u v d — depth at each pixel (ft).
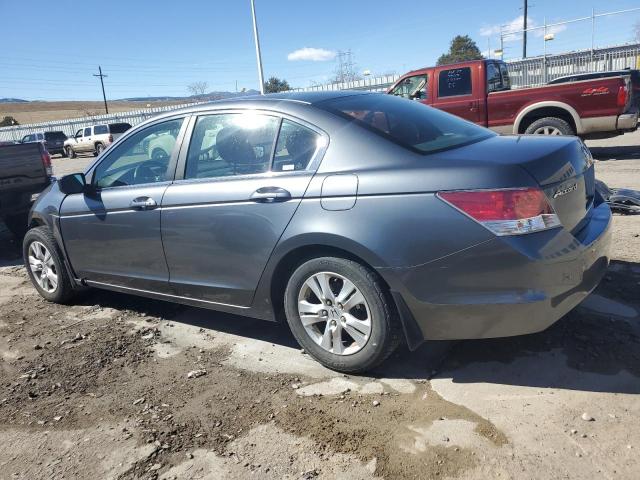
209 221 11.75
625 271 14.40
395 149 10.05
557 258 9.04
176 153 12.76
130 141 13.96
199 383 10.99
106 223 13.87
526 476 7.63
